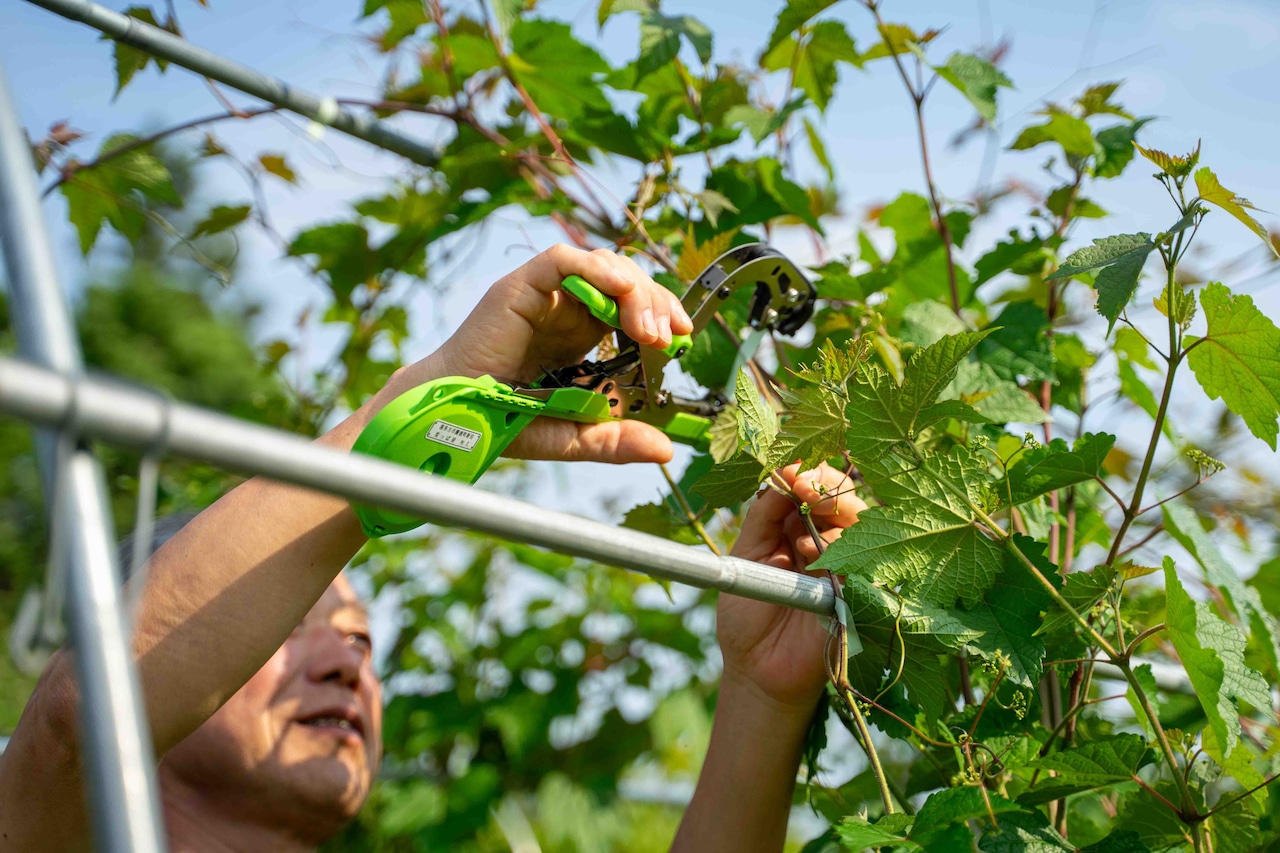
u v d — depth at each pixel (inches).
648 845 108.9
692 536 58.6
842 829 36.7
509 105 73.4
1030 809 41.3
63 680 39.6
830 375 40.8
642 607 107.2
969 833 35.9
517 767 99.5
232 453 20.6
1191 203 37.8
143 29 53.8
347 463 22.6
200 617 38.9
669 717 99.7
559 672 104.0
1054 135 63.3
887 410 40.2
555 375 44.4
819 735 51.9
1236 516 81.1
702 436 50.3
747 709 53.1
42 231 22.7
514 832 95.3
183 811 54.9
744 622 52.7
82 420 18.8
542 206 68.1
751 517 53.0
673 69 68.3
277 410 90.9
